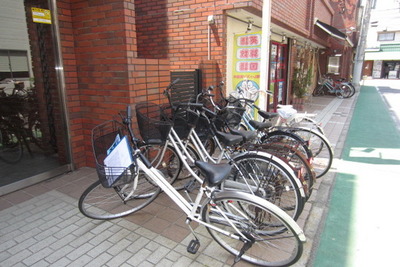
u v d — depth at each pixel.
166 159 3.29
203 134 3.18
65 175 3.91
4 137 3.45
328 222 2.92
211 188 2.14
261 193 2.61
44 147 3.80
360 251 2.47
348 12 17.12
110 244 2.49
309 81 10.17
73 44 3.83
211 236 2.43
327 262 2.34
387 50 30.92
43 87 3.69
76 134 4.01
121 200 3.18
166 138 2.84
